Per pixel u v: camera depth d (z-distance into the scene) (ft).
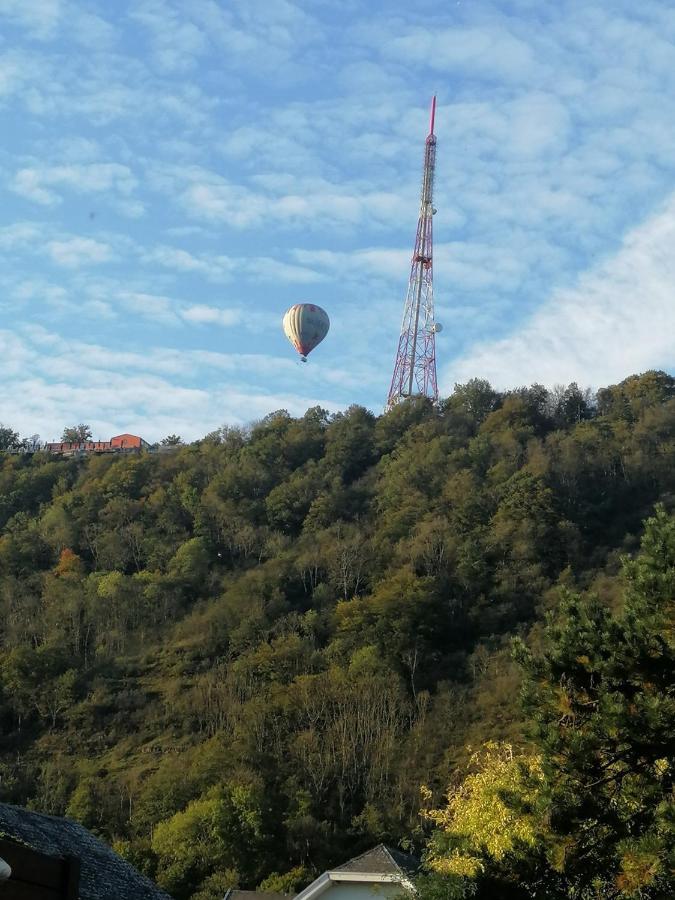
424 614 224.94
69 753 194.70
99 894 69.46
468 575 237.86
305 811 162.50
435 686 204.85
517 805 54.39
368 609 228.02
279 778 173.99
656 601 56.80
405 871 91.66
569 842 51.67
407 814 163.73
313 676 207.72
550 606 223.71
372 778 174.40
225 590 259.19
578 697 56.08
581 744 53.01
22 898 38.91
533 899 51.08
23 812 75.82
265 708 198.08
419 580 235.40
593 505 267.80
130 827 163.73
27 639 235.20
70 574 266.77
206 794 162.91
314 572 260.21
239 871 146.92
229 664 222.89
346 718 190.90
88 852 75.20
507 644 214.90
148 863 149.18
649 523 60.23
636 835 51.47
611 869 51.19
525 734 55.67
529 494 259.80
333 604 245.24
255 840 151.33
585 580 232.94
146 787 173.99
